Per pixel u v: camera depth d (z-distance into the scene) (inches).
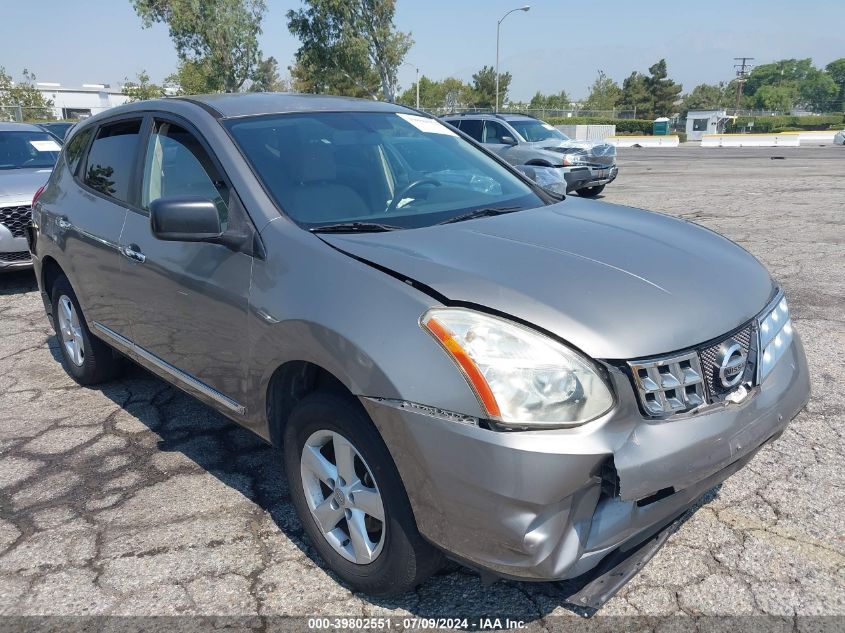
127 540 116.3
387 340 86.3
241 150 120.0
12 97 1829.5
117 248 140.6
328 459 103.7
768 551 108.3
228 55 1686.8
